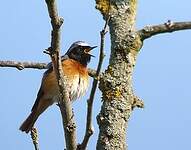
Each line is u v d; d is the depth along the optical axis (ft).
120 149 25.88
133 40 27.76
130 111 27.22
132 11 28.73
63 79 23.61
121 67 27.58
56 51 22.65
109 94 27.30
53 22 21.67
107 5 29.12
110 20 28.48
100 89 27.66
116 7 28.81
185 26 27.53
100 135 26.37
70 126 23.53
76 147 23.50
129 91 27.50
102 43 21.65
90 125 22.62
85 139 22.84
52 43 22.44
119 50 27.78
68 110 23.72
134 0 29.14
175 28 27.58
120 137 26.17
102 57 21.80
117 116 26.73
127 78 27.55
